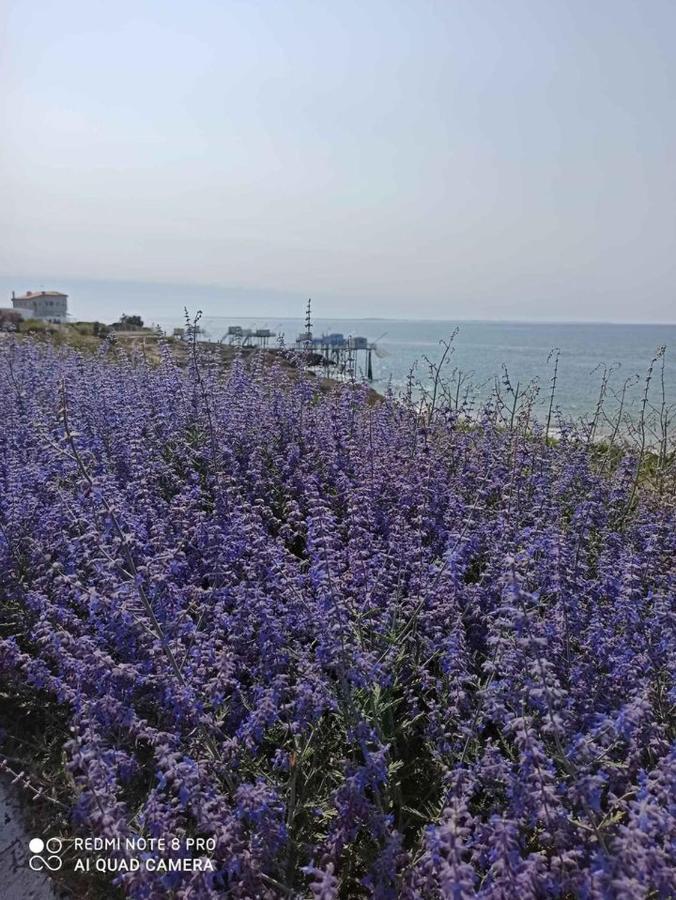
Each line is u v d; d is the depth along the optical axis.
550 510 5.04
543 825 2.83
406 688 3.77
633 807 2.53
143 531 4.36
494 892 2.44
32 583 4.38
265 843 2.79
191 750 3.27
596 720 3.25
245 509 4.64
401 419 7.16
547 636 3.56
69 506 4.55
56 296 71.44
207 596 4.04
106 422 6.56
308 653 3.54
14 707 4.34
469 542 4.09
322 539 3.53
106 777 2.86
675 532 4.96
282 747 3.55
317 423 6.66
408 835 3.39
